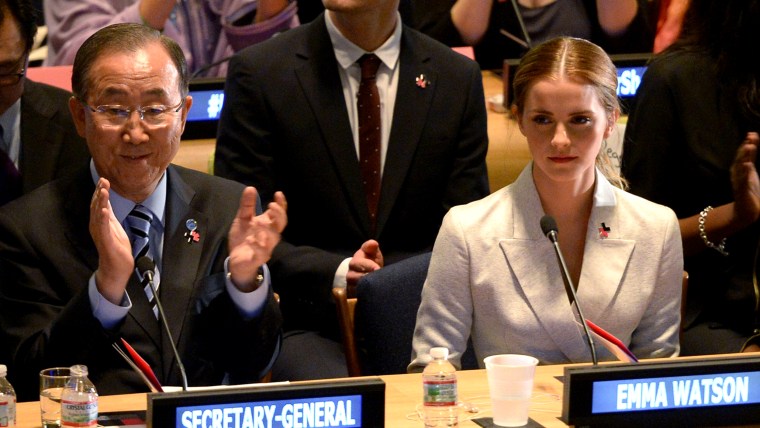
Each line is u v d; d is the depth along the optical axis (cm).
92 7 1814
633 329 1073
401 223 1439
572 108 1003
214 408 762
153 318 983
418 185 1442
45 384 844
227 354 991
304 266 1369
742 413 851
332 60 1442
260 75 1433
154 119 973
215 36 1852
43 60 1920
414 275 1158
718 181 1365
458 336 1057
